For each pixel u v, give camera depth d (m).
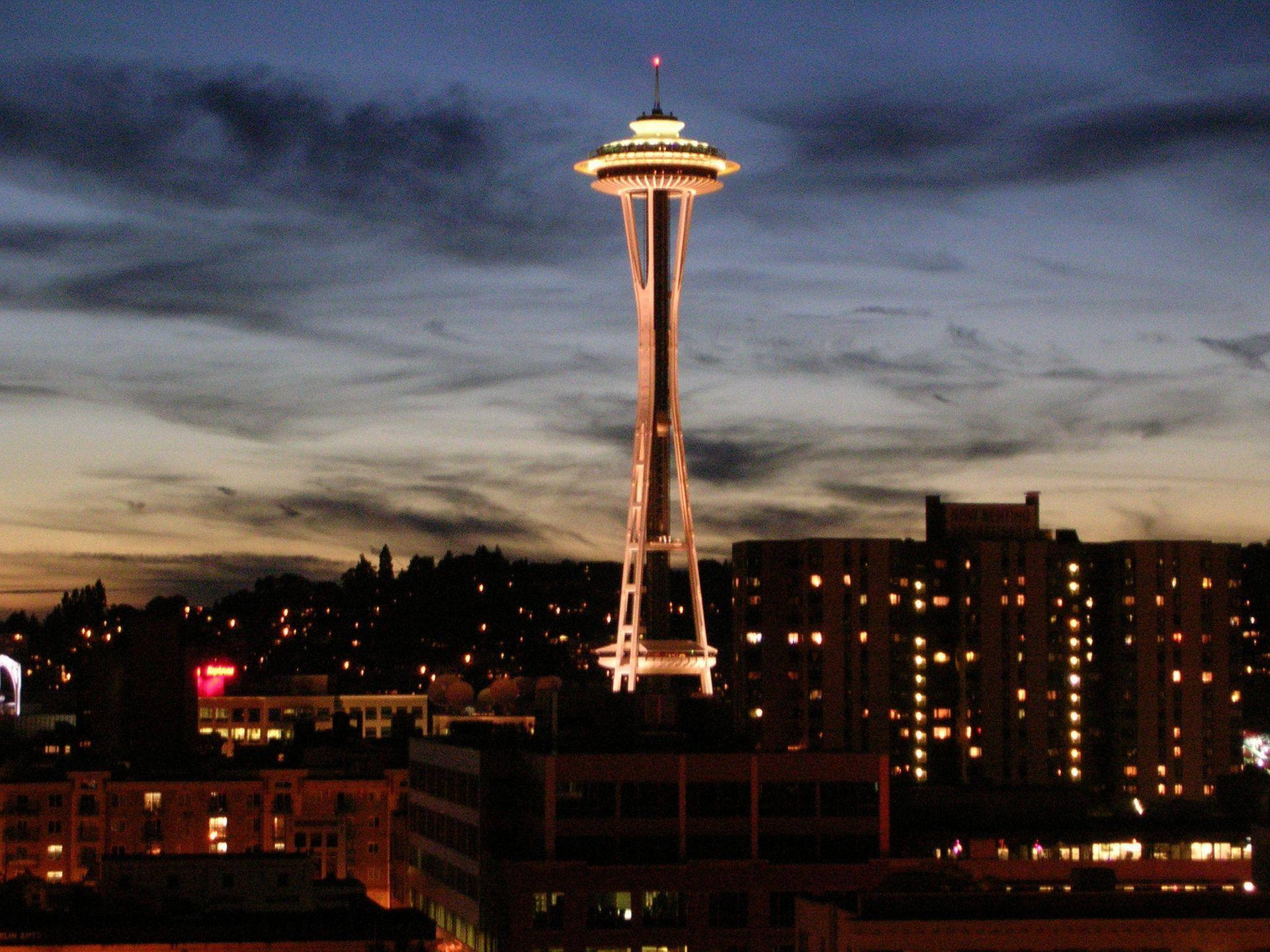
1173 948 162.38
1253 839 197.00
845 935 163.25
